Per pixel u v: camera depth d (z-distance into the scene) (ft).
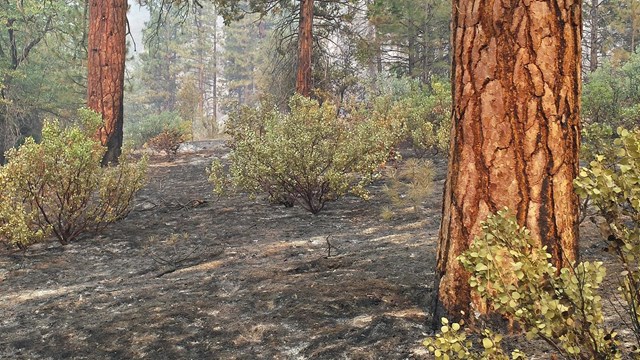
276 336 11.48
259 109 47.24
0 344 12.51
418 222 22.09
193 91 114.93
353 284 14.02
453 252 10.46
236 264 18.19
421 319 11.28
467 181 10.31
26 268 19.16
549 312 6.16
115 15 42.86
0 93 76.89
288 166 25.18
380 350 10.16
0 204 20.72
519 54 9.87
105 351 11.56
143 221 26.02
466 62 10.37
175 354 11.15
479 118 10.18
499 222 7.00
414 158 39.78
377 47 80.74
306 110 27.45
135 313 13.62
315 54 76.95
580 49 10.22
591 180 6.42
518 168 9.93
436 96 46.14
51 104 85.61
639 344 6.54
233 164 27.45
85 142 21.85
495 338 6.64
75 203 21.83
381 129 28.60
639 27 88.53
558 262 9.84
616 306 10.33
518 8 9.85
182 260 19.35
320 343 10.89
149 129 93.66
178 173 42.52
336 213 25.49
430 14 89.92
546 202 9.86
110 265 19.51
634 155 6.19
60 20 84.23
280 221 24.56
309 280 14.98
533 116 9.86
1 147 77.97
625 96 42.57
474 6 10.21
